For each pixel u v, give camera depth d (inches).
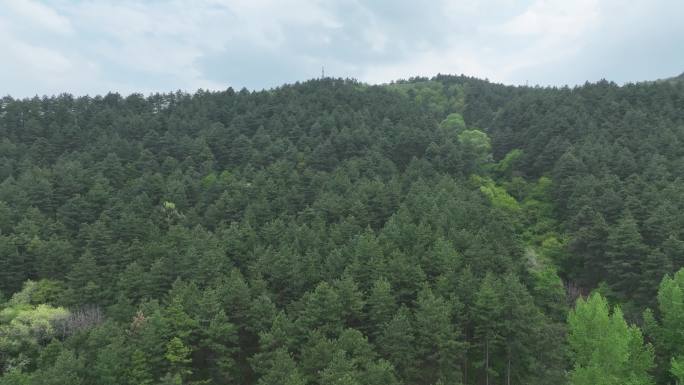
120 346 2070.6
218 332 2206.0
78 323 2463.1
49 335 2452.0
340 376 1852.9
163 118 5880.9
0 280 2854.3
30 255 2997.0
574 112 5019.7
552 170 4254.4
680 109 5002.5
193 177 4441.4
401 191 3762.3
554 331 2237.9
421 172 4136.3
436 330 2162.9
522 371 2390.5
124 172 4365.2
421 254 2753.4
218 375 2251.5
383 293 2321.6
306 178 4131.4
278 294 2645.2
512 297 2285.9
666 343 2210.9
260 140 5073.8
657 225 2901.1
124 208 3511.3
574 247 3154.5
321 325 2284.7
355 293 2361.0
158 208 3629.4
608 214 3221.0
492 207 3612.2
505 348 2331.4
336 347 2070.6
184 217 3607.3
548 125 4874.5
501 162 4928.6
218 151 5083.7
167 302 2439.7
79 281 2723.9
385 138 4923.7
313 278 2669.8
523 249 3075.8
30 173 3998.5
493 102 7800.2
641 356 2050.9
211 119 6023.6
